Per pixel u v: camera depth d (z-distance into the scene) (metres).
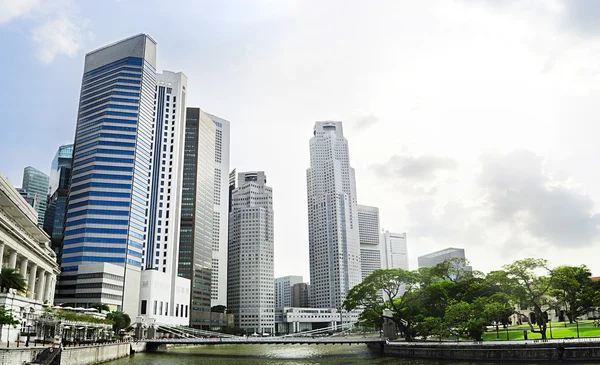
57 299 179.62
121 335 148.50
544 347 73.38
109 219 189.50
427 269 128.88
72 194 196.00
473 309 96.56
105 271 177.62
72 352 74.31
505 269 92.25
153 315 197.75
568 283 91.94
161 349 158.75
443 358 90.56
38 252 114.75
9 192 111.31
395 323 125.44
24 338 82.25
